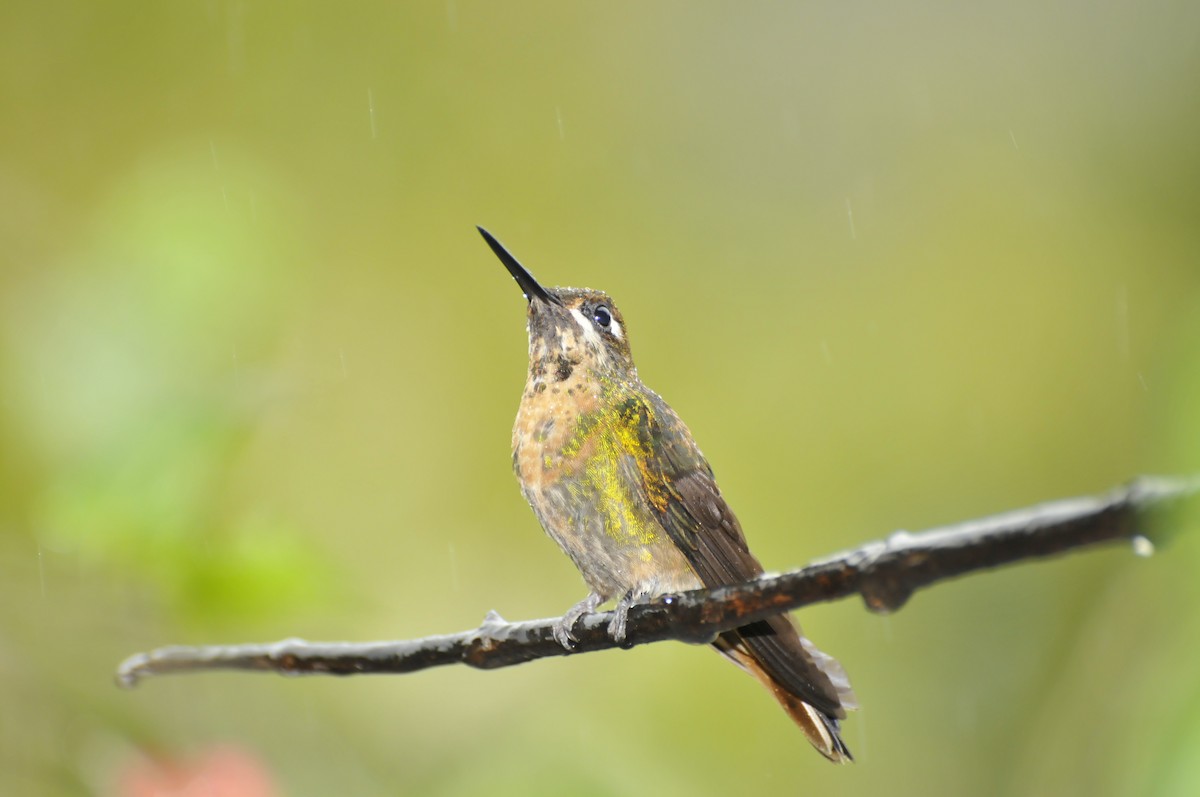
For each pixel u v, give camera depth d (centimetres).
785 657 493
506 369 1340
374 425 1277
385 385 1302
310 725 861
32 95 1336
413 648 462
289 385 596
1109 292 1351
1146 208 1377
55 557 629
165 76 1383
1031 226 1400
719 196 1445
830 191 1451
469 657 459
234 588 555
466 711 1004
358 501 1238
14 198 1185
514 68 1476
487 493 1284
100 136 1338
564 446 628
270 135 1392
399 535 1239
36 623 682
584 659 1068
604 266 1400
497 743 792
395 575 1216
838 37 1512
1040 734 744
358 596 569
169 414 569
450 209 1402
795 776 1105
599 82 1480
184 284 584
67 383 573
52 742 694
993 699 1144
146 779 633
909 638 1184
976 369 1352
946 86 1484
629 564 623
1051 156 1428
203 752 643
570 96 1470
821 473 1323
